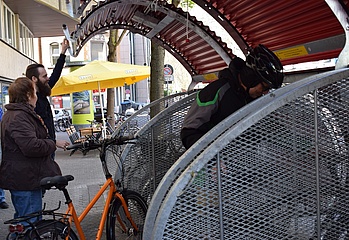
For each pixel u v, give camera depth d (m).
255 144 3.29
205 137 3.37
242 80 3.83
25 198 4.46
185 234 3.21
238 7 5.98
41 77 5.39
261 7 5.57
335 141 3.43
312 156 3.40
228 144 3.26
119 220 4.87
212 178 3.23
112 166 5.89
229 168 3.27
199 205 3.23
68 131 17.31
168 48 7.87
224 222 3.28
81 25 6.43
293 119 3.34
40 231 3.96
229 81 3.85
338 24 4.80
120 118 23.84
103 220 4.70
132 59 46.28
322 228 3.47
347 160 3.47
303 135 3.37
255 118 3.23
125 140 4.87
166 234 3.19
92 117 20.59
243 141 3.27
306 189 3.41
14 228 3.80
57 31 23.59
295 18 5.25
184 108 5.70
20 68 17.91
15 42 18.03
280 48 6.01
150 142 5.64
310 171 3.41
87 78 14.06
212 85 3.87
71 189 9.22
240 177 3.29
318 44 5.04
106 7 6.22
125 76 14.29
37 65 5.43
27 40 21.83
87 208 4.56
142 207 5.07
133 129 6.73
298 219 3.42
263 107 3.26
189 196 3.21
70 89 16.22
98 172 11.53
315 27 5.13
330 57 5.20
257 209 3.33
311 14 4.96
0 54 13.58
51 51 39.03
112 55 19.08
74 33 6.54
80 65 20.25
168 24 7.09
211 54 7.28
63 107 39.97
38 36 25.03
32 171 4.44
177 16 6.51
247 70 3.78
